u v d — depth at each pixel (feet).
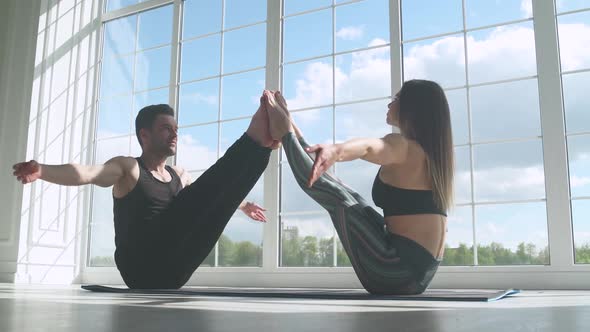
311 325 2.13
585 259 8.87
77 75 14.98
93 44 15.43
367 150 5.03
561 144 9.21
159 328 1.96
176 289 6.90
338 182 5.89
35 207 13.47
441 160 5.78
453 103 10.53
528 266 9.05
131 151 14.38
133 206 6.73
